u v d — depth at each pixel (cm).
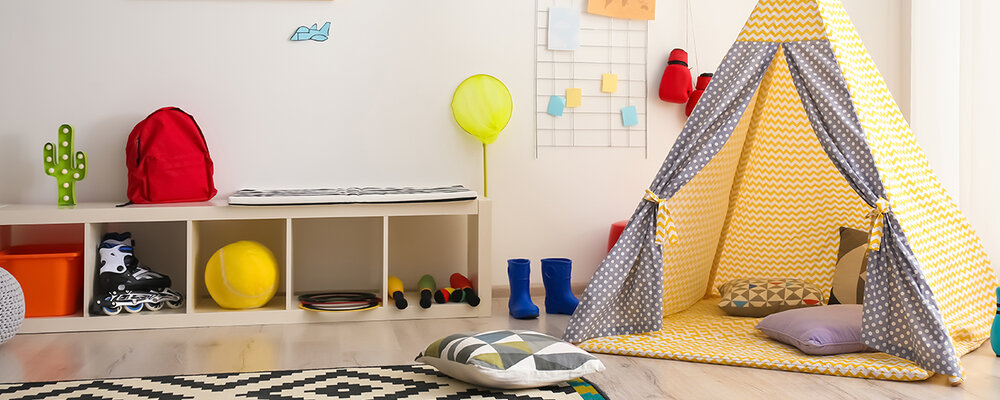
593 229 409
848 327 273
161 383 246
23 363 273
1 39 360
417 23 389
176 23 371
